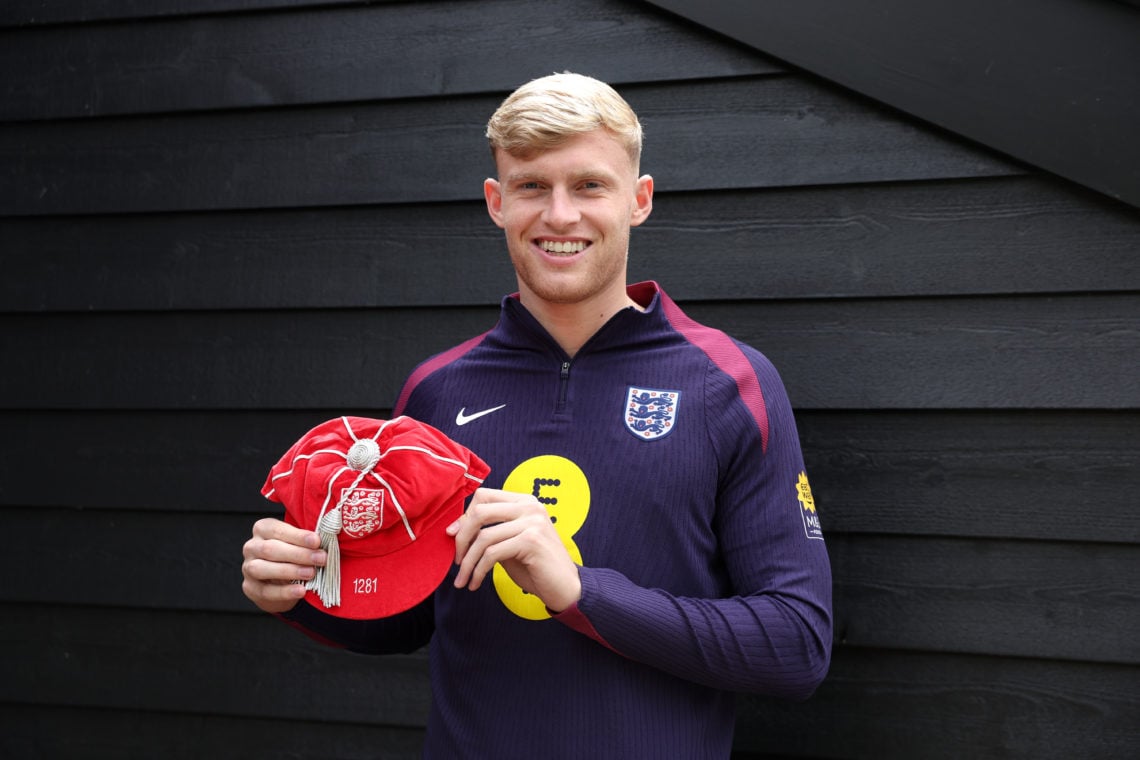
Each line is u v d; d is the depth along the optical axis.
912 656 1.56
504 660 1.24
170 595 1.80
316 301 1.78
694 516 1.25
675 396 1.29
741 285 1.63
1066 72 1.47
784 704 1.60
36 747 1.85
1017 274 1.52
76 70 1.86
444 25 1.75
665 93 1.66
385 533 1.17
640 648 1.15
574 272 1.27
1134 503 1.47
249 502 1.79
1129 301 1.48
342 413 1.77
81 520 1.85
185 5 1.83
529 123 1.24
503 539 1.10
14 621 1.86
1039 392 1.51
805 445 1.61
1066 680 1.50
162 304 1.83
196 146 1.83
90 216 1.87
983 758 1.52
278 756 1.77
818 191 1.60
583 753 1.18
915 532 1.55
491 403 1.35
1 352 1.87
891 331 1.57
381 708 1.73
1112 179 1.45
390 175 1.76
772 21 1.58
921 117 1.52
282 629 1.78
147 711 1.82
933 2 1.52
